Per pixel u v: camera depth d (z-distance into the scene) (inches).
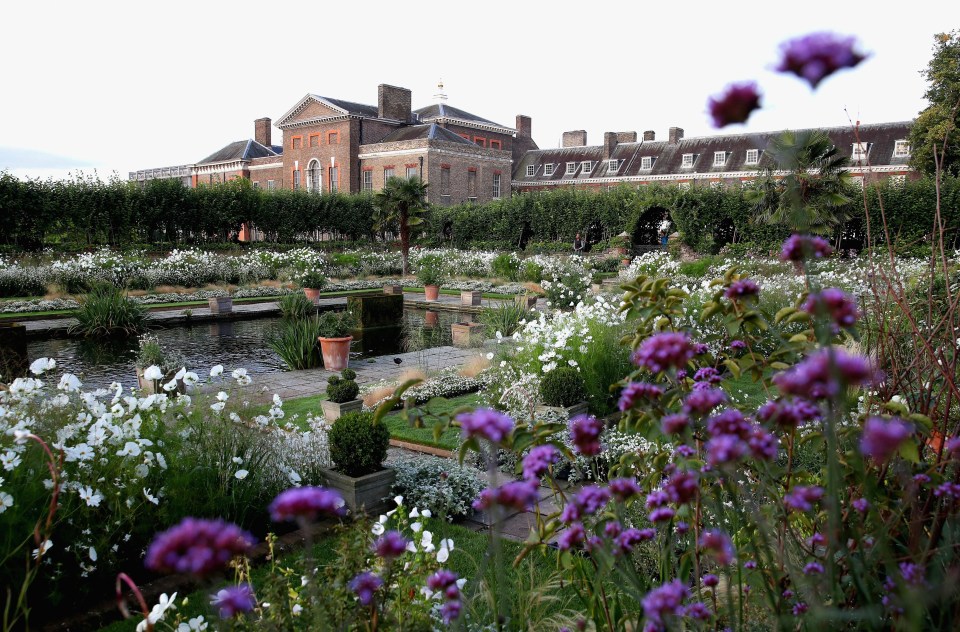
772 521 67.3
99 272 776.3
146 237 1072.2
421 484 183.2
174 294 780.6
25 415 126.8
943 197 815.7
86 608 125.6
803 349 66.0
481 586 91.4
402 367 415.5
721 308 71.7
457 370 374.6
